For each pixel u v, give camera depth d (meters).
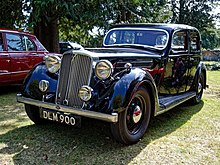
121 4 9.85
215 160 2.91
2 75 5.66
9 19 9.36
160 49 4.37
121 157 2.91
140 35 4.64
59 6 7.59
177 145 3.28
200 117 4.52
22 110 4.74
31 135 3.47
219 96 6.49
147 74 3.34
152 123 4.12
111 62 3.29
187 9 26.89
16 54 5.90
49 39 9.76
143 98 3.34
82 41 12.19
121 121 3.03
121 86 2.99
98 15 8.54
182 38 4.82
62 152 3.00
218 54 27.88
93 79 3.04
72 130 3.68
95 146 3.17
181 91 4.97
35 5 7.52
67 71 3.17
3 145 3.14
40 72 3.53
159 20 13.39
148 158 2.91
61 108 3.10
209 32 28.67
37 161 2.78
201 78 5.69
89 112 2.91
